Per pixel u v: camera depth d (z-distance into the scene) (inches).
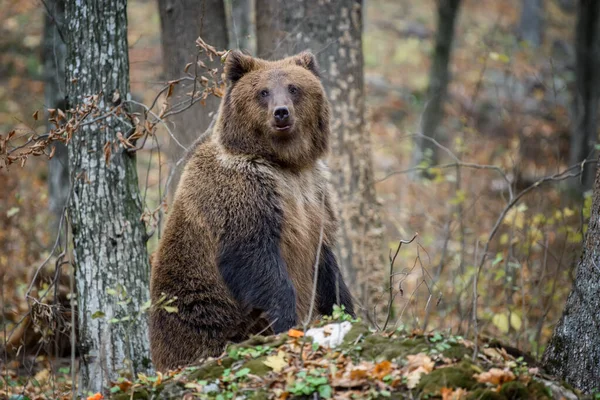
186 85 573.0
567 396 301.7
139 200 449.7
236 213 387.5
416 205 884.0
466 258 663.1
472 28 1739.7
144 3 1681.8
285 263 394.3
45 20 753.0
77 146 434.3
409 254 751.7
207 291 399.5
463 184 927.7
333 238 427.5
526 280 546.6
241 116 405.1
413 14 1931.6
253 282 379.6
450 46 1131.9
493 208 848.9
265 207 389.1
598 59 987.9
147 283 448.8
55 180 733.9
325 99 428.1
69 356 539.5
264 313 379.2
